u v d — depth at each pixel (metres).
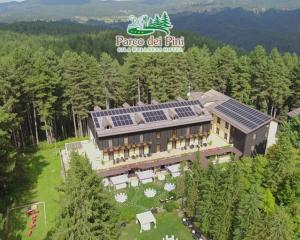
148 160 55.50
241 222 32.06
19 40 159.88
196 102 63.00
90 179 26.58
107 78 72.88
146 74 74.31
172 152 59.00
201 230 39.94
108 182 52.38
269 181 37.97
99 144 53.69
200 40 170.62
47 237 40.34
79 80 67.12
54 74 64.00
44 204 47.53
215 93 74.44
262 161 41.16
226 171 36.22
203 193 38.66
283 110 79.12
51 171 57.47
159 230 42.00
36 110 72.25
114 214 29.30
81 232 24.89
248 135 57.22
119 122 55.50
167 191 50.81
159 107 60.34
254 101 82.19
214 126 67.75
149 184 52.78
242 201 32.81
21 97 64.00
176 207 46.03
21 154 63.88
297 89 74.12
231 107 65.69
